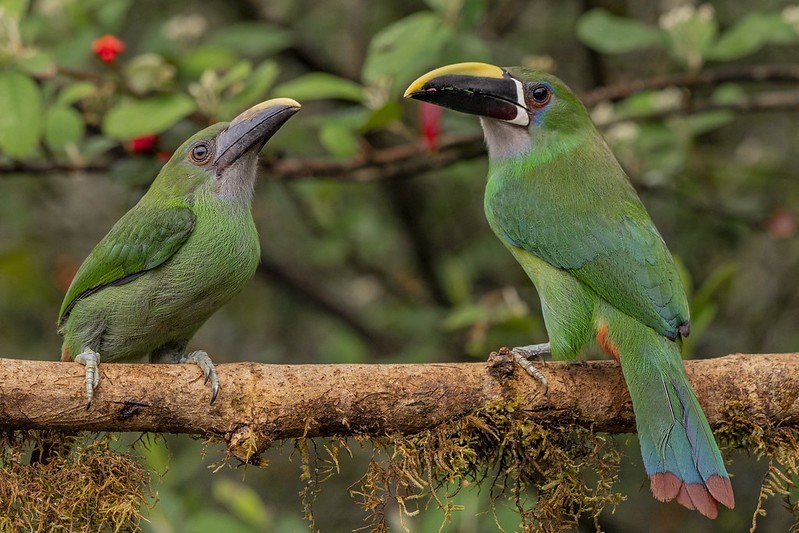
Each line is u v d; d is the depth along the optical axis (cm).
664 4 1531
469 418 756
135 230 828
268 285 1625
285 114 873
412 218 1574
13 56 1001
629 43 1192
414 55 1084
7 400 713
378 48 1104
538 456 772
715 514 706
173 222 827
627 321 804
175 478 1216
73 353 848
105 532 845
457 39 1125
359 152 1157
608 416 776
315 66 1505
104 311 831
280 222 1656
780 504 1324
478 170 1483
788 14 1170
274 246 1614
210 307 857
